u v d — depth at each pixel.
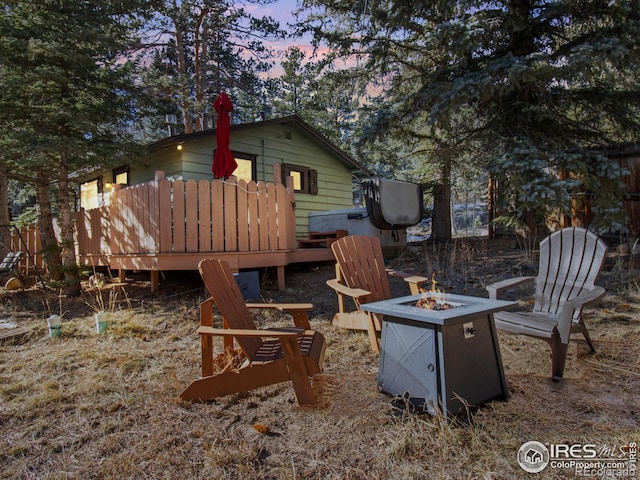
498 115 6.26
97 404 2.36
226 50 15.72
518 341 3.28
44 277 7.38
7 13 5.57
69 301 5.29
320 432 2.01
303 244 8.15
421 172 10.25
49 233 6.50
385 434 1.96
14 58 5.46
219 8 12.73
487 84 5.22
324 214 8.30
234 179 5.29
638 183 5.81
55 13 5.60
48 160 5.71
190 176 7.52
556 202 5.03
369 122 7.12
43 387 2.61
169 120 8.17
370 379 2.63
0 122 5.98
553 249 3.31
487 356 2.27
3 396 2.49
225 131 6.31
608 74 5.70
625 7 4.97
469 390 2.14
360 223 7.59
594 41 4.98
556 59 5.48
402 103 6.62
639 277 4.47
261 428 2.03
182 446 1.91
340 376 2.69
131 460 1.80
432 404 2.08
